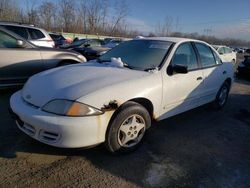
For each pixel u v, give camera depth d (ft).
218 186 8.53
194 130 13.10
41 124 8.19
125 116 9.21
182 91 12.01
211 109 16.90
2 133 10.87
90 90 8.63
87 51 39.50
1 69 15.75
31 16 131.54
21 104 9.11
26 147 9.82
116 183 8.20
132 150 9.98
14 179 7.93
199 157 10.32
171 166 9.44
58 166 8.80
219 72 15.38
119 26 161.89
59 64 18.38
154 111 10.65
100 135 8.63
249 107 18.97
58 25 144.66
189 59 12.94
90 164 9.07
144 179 8.52
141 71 10.69
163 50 11.92
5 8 123.65
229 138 12.55
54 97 8.48
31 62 16.81
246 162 10.28
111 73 10.14
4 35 16.02
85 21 151.33
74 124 8.00
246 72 34.71
